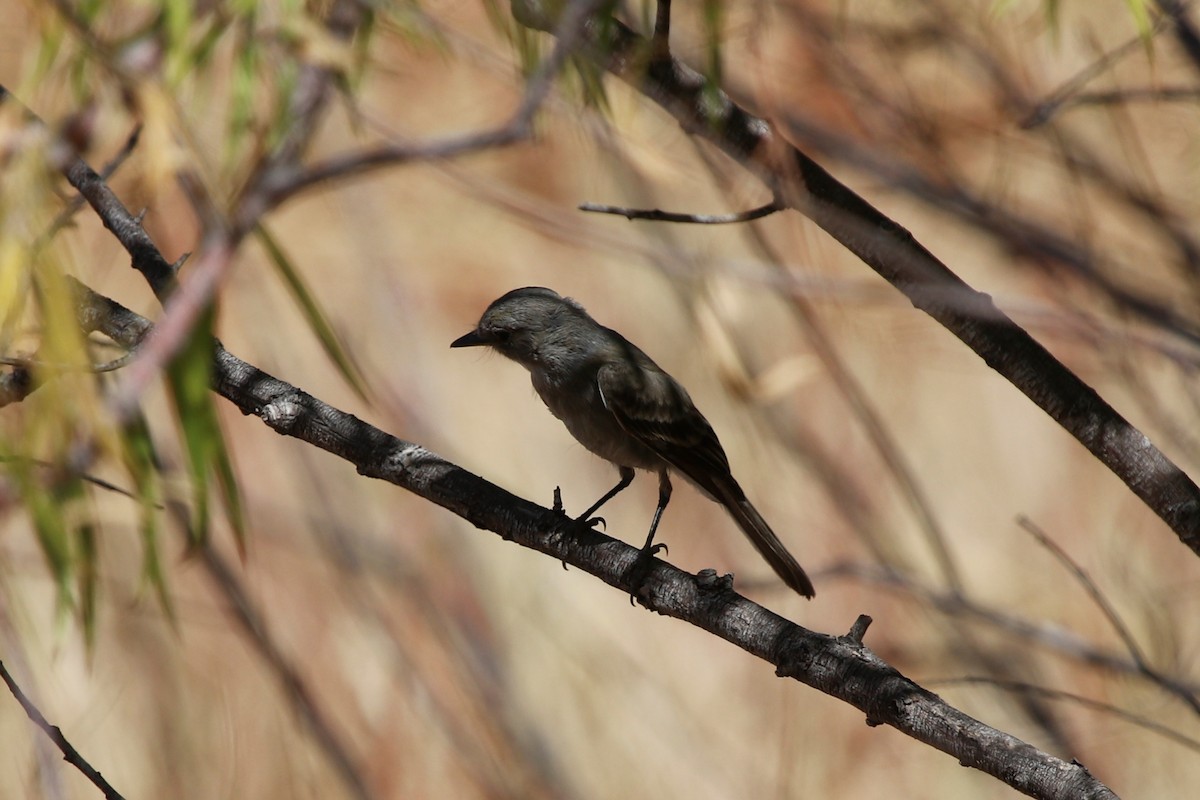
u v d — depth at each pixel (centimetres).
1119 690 1375
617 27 664
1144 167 1123
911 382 1720
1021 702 1382
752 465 1645
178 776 1379
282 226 1805
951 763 1638
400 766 1536
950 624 1448
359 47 632
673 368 1689
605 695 1683
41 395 480
